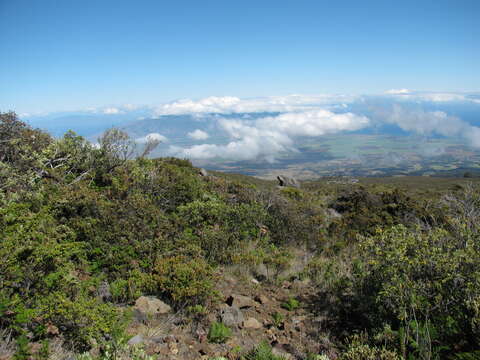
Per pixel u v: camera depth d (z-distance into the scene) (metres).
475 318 3.64
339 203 14.68
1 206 6.12
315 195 19.00
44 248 4.18
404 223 10.62
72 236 5.80
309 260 8.66
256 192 12.44
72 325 3.67
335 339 4.66
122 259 5.77
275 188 17.75
